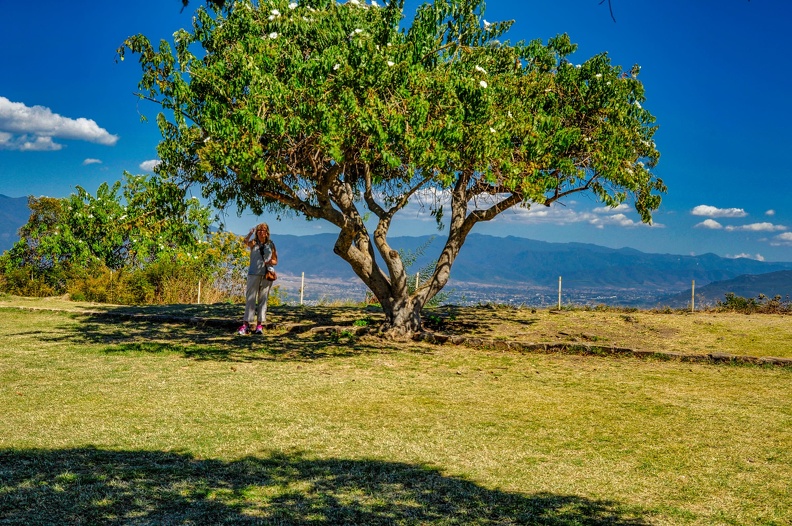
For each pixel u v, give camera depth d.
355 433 6.97
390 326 14.70
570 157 13.92
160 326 15.95
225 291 25.48
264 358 11.86
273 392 8.95
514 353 13.16
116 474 5.35
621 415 8.16
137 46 11.62
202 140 11.98
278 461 5.91
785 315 19.03
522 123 12.23
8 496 4.75
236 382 9.57
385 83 11.10
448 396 9.04
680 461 6.29
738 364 12.22
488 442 6.79
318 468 5.74
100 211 25.34
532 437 7.04
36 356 11.48
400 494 5.14
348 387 9.46
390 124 10.72
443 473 5.73
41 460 5.63
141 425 7.00
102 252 25.42
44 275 26.30
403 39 12.09
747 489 5.53
